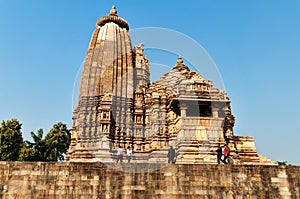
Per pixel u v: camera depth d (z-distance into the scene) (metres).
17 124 53.97
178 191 24.94
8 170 25.08
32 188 24.69
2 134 51.50
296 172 26.25
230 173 25.77
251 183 25.56
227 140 42.34
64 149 63.81
